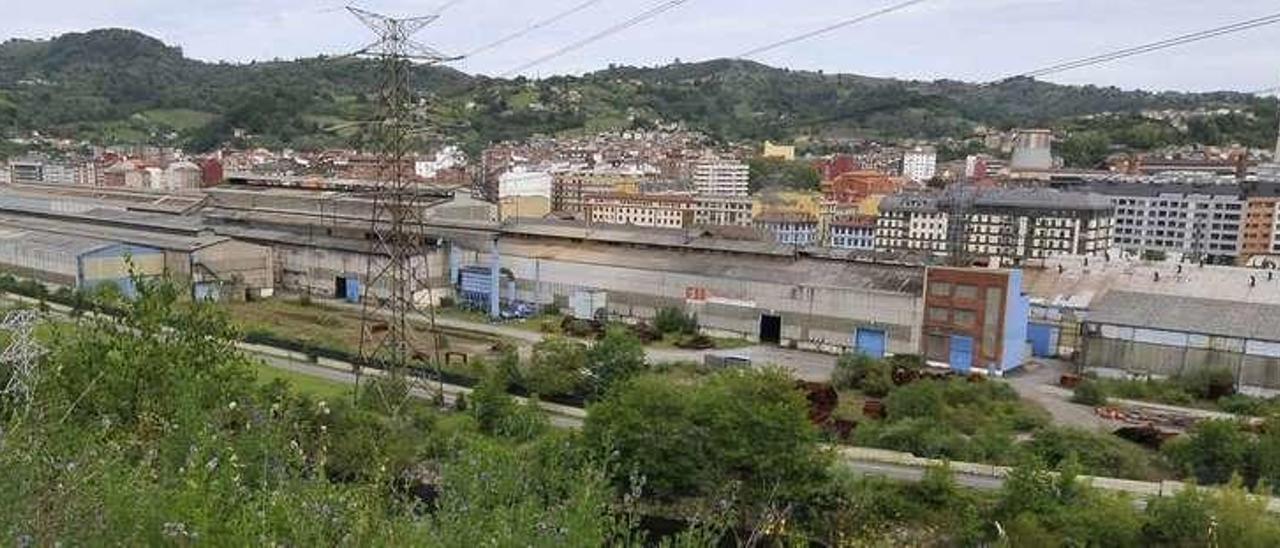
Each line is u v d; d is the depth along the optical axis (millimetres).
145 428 15008
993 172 171375
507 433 28266
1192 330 52906
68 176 162250
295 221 84938
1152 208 128750
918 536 31203
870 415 45344
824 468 32562
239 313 67312
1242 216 121938
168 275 23547
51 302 64500
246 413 14820
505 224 80562
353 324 65562
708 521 13562
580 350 47531
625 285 68625
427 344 59219
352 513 10039
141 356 17906
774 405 33344
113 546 8250
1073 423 45125
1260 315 53844
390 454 22469
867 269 63250
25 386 12234
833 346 60656
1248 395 50875
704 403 33094
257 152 185000
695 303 65500
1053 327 61688
